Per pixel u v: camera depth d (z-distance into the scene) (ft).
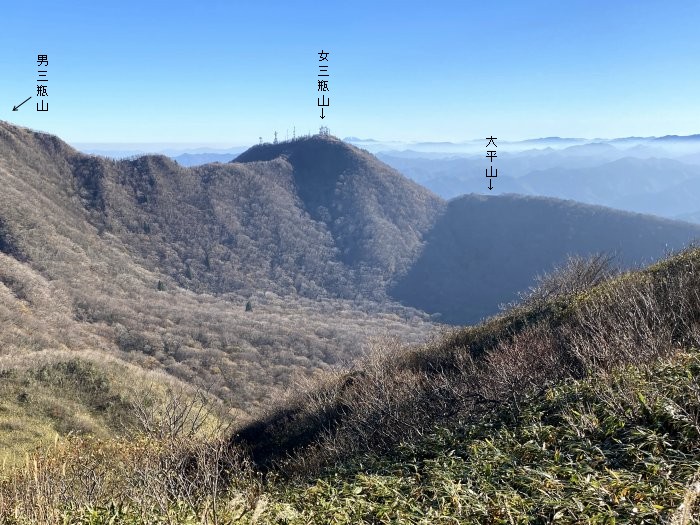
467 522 8.88
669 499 8.16
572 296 34.09
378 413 24.70
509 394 18.56
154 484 12.32
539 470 10.41
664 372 13.50
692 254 28.73
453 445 14.80
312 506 10.71
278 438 34.99
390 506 9.98
